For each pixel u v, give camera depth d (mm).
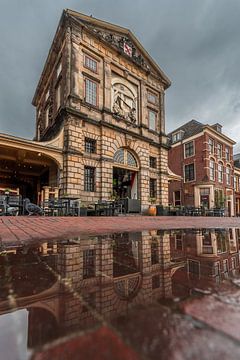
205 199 27703
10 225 5957
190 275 1759
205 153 27797
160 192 20375
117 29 18250
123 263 2240
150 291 1367
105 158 16062
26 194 23375
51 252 2826
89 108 15773
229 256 2613
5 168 19094
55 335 852
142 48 20062
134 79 19766
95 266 2107
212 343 756
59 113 15102
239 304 1130
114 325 921
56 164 15625
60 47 16688
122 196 19688
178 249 3090
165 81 22250
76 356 703
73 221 7914
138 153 18781
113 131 16969
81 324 941
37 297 1304
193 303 1151
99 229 6078
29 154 15164
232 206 31906
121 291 1383
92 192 15195
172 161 32438
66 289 1445
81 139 14977
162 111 21891
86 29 15992
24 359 701
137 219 10688
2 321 985
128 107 19000
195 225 8258
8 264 2182
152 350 720
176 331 847
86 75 15977
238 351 705
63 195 13789
